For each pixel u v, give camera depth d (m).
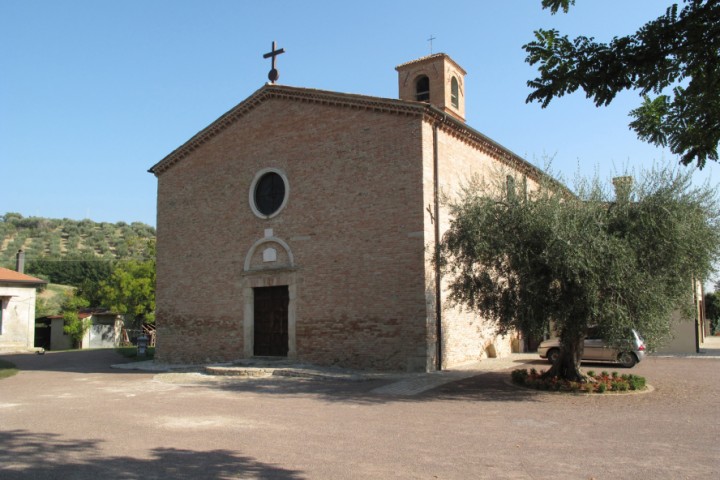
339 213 20.16
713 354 24.38
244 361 21.02
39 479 7.17
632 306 13.51
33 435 9.78
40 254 77.25
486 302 14.77
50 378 19.91
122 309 45.22
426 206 18.58
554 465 7.68
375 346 18.78
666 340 14.60
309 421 10.87
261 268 21.92
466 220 15.04
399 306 18.48
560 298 14.02
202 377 18.73
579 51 4.50
